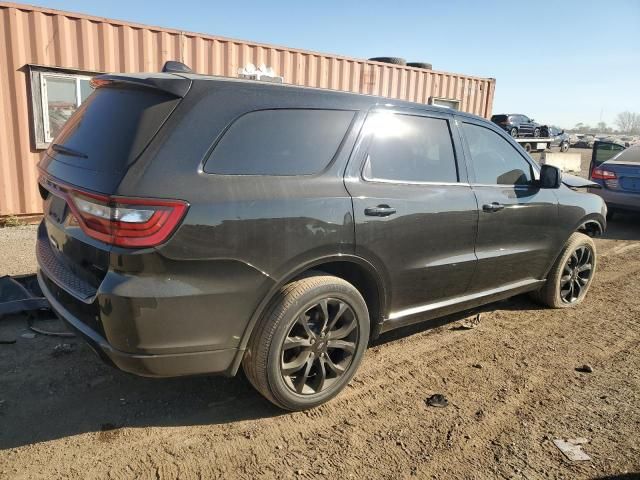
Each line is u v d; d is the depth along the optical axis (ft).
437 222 11.54
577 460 8.85
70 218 8.91
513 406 10.52
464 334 14.23
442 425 9.75
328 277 9.78
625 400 10.90
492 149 13.67
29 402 9.84
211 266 8.26
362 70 36.68
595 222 16.88
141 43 27.22
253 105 9.07
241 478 8.09
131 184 7.76
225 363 8.89
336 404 10.34
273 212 8.83
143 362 8.09
